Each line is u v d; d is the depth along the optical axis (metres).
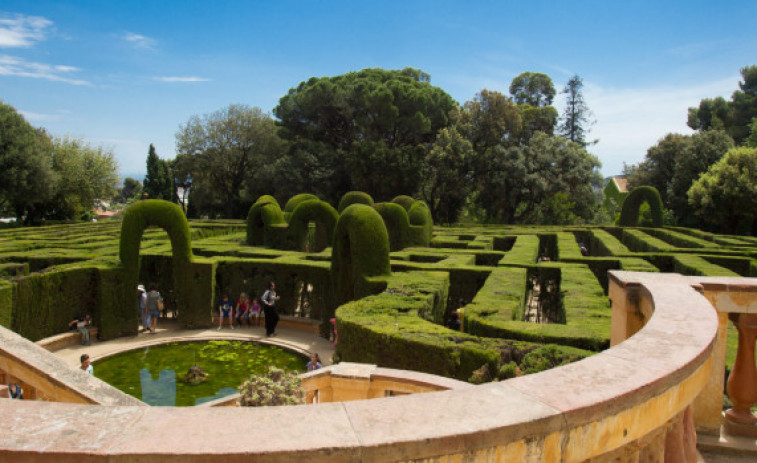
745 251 22.05
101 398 4.60
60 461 1.91
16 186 40.34
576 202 52.62
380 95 49.28
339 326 10.57
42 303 15.00
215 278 18.33
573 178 51.16
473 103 52.47
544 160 51.41
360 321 10.04
